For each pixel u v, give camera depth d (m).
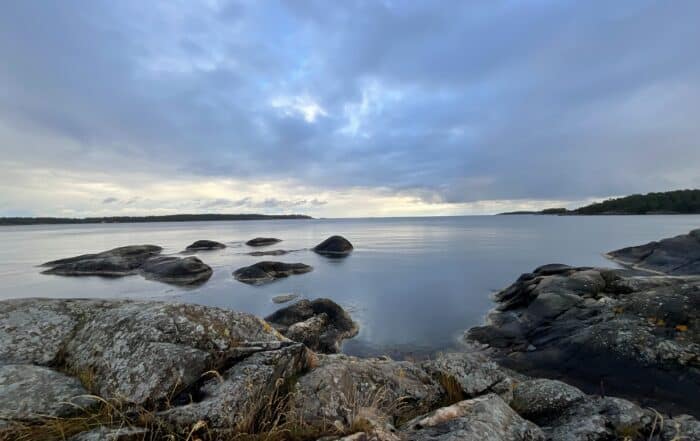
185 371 3.53
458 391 5.10
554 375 9.03
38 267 31.58
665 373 7.79
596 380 8.36
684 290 9.80
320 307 14.71
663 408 7.00
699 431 3.91
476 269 28.28
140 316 4.06
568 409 4.75
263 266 26.52
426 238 62.75
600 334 9.39
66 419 2.96
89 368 3.64
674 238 25.94
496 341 11.98
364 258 36.75
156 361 3.52
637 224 80.44
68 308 4.55
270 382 3.72
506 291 18.64
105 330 3.98
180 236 79.38
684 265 22.03
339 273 27.69
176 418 3.02
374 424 3.39
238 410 3.24
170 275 25.59
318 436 3.25
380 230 97.81
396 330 14.00
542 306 13.09
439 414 3.82
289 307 14.67
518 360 10.19
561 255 34.94
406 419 4.23
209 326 4.18
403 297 19.52
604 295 13.05
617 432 4.02
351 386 4.37
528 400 4.98
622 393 7.76
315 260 35.72
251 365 3.82
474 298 18.97
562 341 10.15
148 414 3.02
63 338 4.12
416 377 5.28
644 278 13.17
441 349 12.02
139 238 73.56
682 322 8.88
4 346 3.85
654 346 8.38
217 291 21.75
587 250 38.78
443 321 15.05
